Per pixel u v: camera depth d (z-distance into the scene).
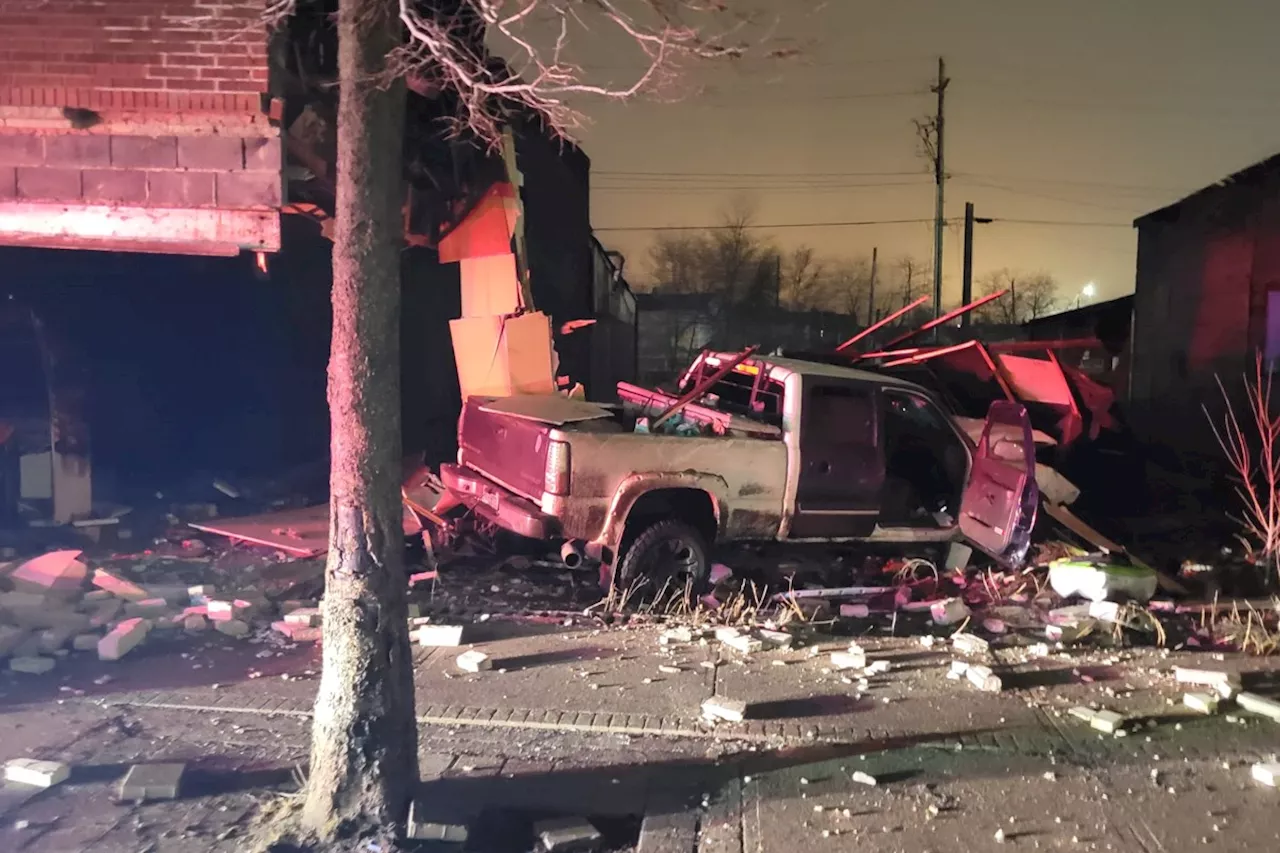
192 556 8.37
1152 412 21.92
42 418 9.27
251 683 5.46
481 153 8.56
